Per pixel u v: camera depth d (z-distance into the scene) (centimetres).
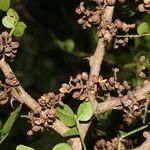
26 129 57
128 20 48
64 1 78
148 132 38
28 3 82
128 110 38
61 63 93
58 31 81
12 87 36
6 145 44
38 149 51
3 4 37
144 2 39
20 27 37
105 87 39
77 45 71
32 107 37
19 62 93
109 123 46
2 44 36
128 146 43
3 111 56
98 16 38
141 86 41
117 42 39
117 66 60
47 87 92
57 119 38
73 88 38
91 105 38
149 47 55
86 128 38
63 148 37
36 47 95
